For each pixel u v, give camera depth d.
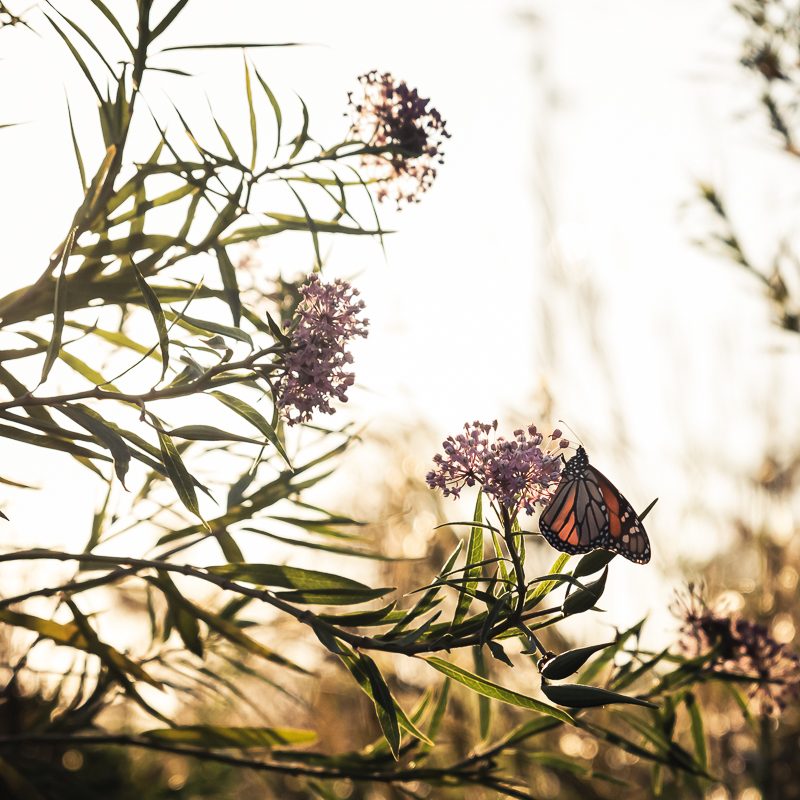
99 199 0.80
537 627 0.73
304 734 0.92
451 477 0.73
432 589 0.78
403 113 0.84
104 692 0.96
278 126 0.82
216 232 0.82
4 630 1.01
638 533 0.79
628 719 0.89
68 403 0.75
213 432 0.75
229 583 0.78
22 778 0.98
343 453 0.91
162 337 0.74
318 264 0.83
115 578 0.86
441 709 0.92
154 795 1.37
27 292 0.80
